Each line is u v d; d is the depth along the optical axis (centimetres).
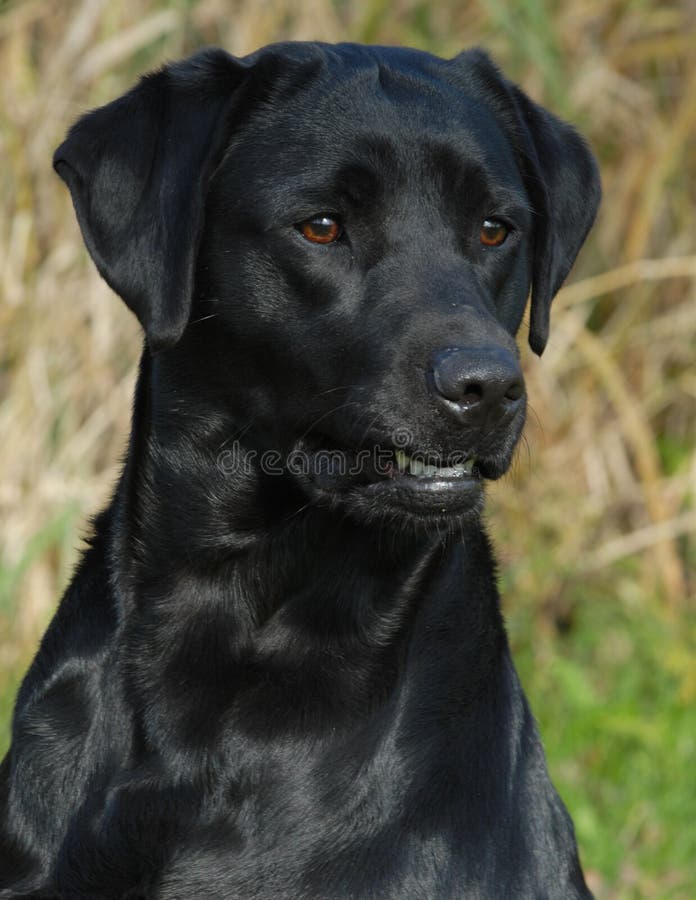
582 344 1229
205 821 573
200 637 602
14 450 1188
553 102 1266
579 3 1291
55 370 1203
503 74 693
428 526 584
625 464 1272
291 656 596
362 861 562
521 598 1203
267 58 624
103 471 1205
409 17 1285
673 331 1294
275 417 604
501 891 570
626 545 1227
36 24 1258
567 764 1023
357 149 596
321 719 586
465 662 611
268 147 608
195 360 615
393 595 602
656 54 1291
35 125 1198
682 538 1305
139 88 631
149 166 612
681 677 1130
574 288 1235
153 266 596
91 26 1205
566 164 705
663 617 1198
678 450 1312
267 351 601
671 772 1006
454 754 588
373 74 626
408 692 596
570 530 1226
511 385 546
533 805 606
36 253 1209
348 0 1276
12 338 1211
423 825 568
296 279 593
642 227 1251
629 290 1314
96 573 631
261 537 603
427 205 603
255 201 599
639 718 1039
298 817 572
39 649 635
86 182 621
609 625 1220
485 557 645
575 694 1063
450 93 637
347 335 585
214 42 1256
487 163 618
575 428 1266
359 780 577
